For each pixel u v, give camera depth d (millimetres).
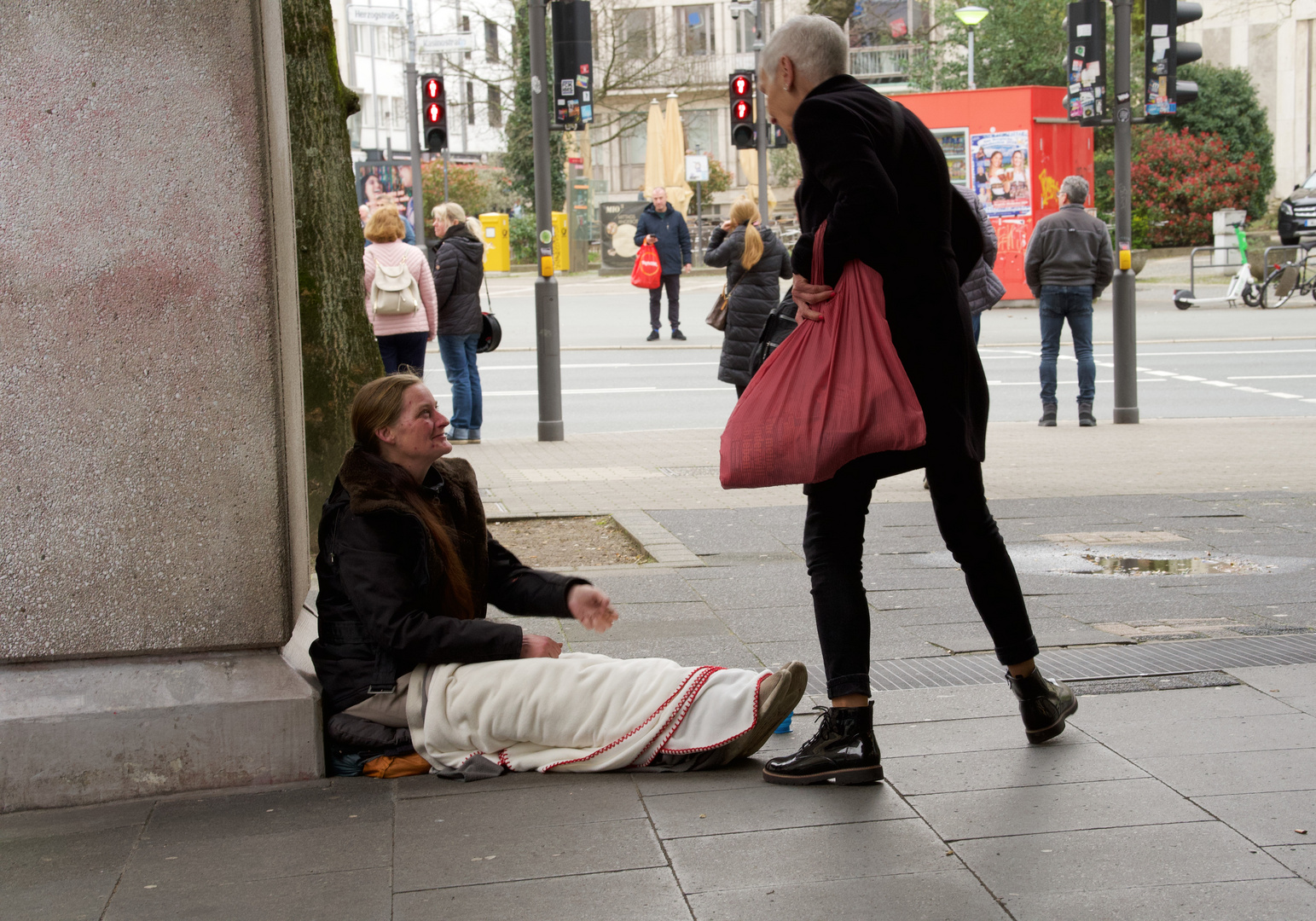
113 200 3486
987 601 3764
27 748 3574
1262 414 13375
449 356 12000
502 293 32344
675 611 5633
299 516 3971
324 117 7160
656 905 2857
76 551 3578
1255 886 2840
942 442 3566
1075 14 12328
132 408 3545
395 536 3688
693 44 55625
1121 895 2818
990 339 20859
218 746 3666
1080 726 3951
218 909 2928
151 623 3623
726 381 10758
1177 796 3365
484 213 41875
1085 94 12344
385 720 3738
